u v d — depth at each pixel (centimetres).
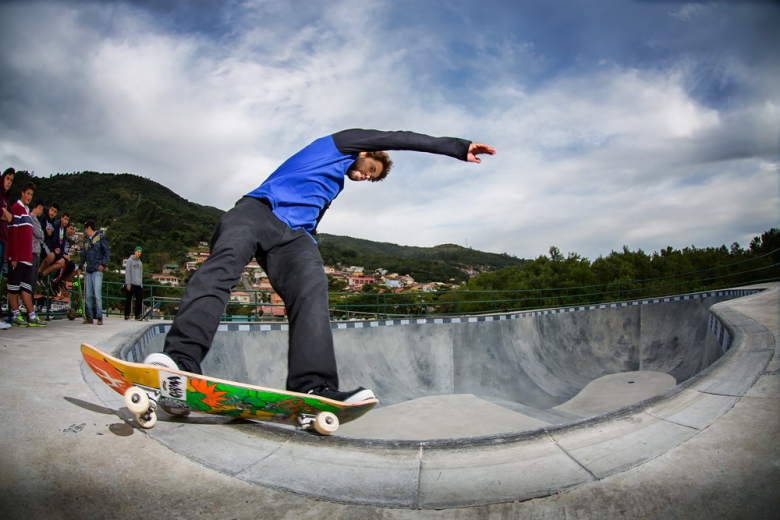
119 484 153
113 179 15850
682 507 148
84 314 777
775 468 165
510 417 901
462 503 155
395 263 14738
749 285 1568
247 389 178
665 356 1397
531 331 1380
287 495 159
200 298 199
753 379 261
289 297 226
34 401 209
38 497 139
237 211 223
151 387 178
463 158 239
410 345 1184
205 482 162
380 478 173
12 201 582
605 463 179
